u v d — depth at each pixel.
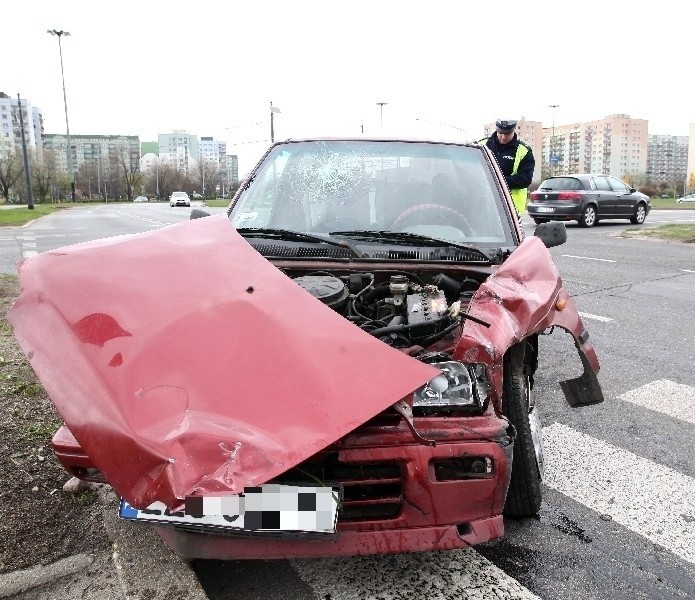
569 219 21.12
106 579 2.76
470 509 2.47
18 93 42.72
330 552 2.41
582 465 3.94
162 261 2.73
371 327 2.94
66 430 2.66
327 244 3.64
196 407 2.16
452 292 3.43
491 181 4.16
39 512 3.22
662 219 26.34
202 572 2.84
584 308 8.31
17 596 2.64
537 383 5.42
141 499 1.99
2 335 6.20
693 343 6.67
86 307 2.48
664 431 4.46
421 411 2.49
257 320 2.44
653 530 3.24
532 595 2.72
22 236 19.64
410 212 4.00
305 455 2.08
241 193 4.36
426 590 2.73
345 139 4.55
